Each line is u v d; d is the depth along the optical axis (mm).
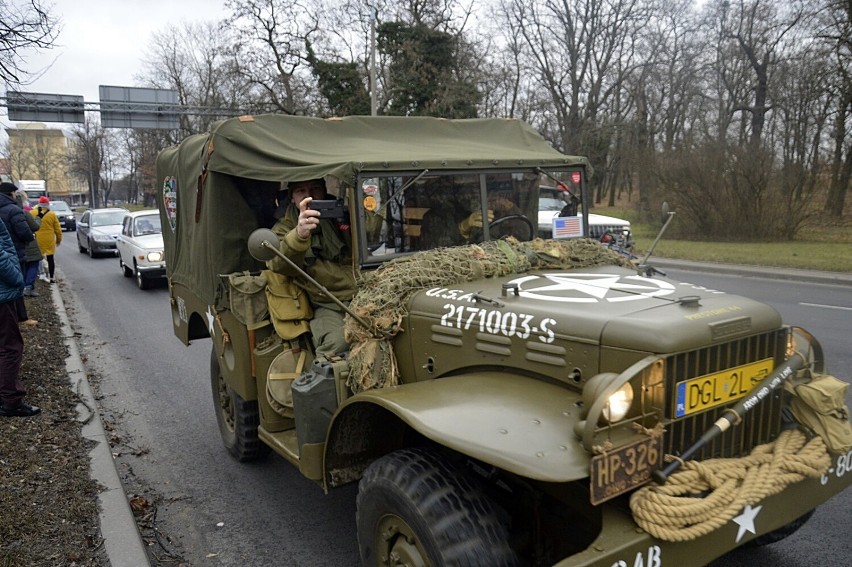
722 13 39938
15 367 5602
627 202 53219
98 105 30484
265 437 4191
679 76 42156
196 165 5059
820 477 2889
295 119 4629
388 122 4906
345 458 3225
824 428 2914
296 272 3930
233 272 4660
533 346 2908
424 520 2557
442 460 2775
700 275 15484
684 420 2604
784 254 17703
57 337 9156
